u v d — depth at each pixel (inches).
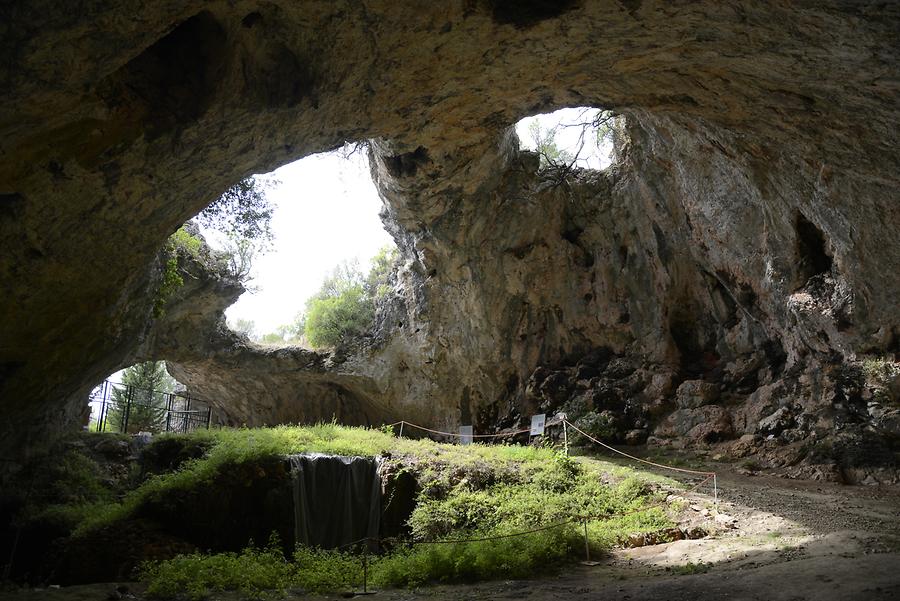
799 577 273.1
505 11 335.9
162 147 339.6
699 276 839.1
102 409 804.0
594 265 929.5
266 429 714.8
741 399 742.5
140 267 457.1
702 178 725.3
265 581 365.7
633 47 374.3
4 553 523.2
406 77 382.0
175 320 991.6
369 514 567.2
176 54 315.6
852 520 409.1
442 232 897.5
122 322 532.7
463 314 957.8
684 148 706.2
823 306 615.2
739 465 629.9
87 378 583.8
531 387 910.4
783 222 642.8
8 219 322.3
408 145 715.4
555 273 943.0
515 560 385.1
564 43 370.0
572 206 932.6
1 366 453.4
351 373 1072.8
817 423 617.9
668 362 837.2
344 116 401.7
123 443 690.2
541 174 910.4
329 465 569.3
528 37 360.8
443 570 384.8
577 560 402.6
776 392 692.7
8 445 569.3
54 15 224.8
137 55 284.5
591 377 882.1
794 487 538.3
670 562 366.0
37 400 529.7
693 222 775.7
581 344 940.0
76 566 442.3
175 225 437.7
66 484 602.2
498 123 493.4
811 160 509.7
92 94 285.6
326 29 319.0
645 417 792.3
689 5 323.9
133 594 344.5
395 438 715.4
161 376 1109.1
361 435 692.1
